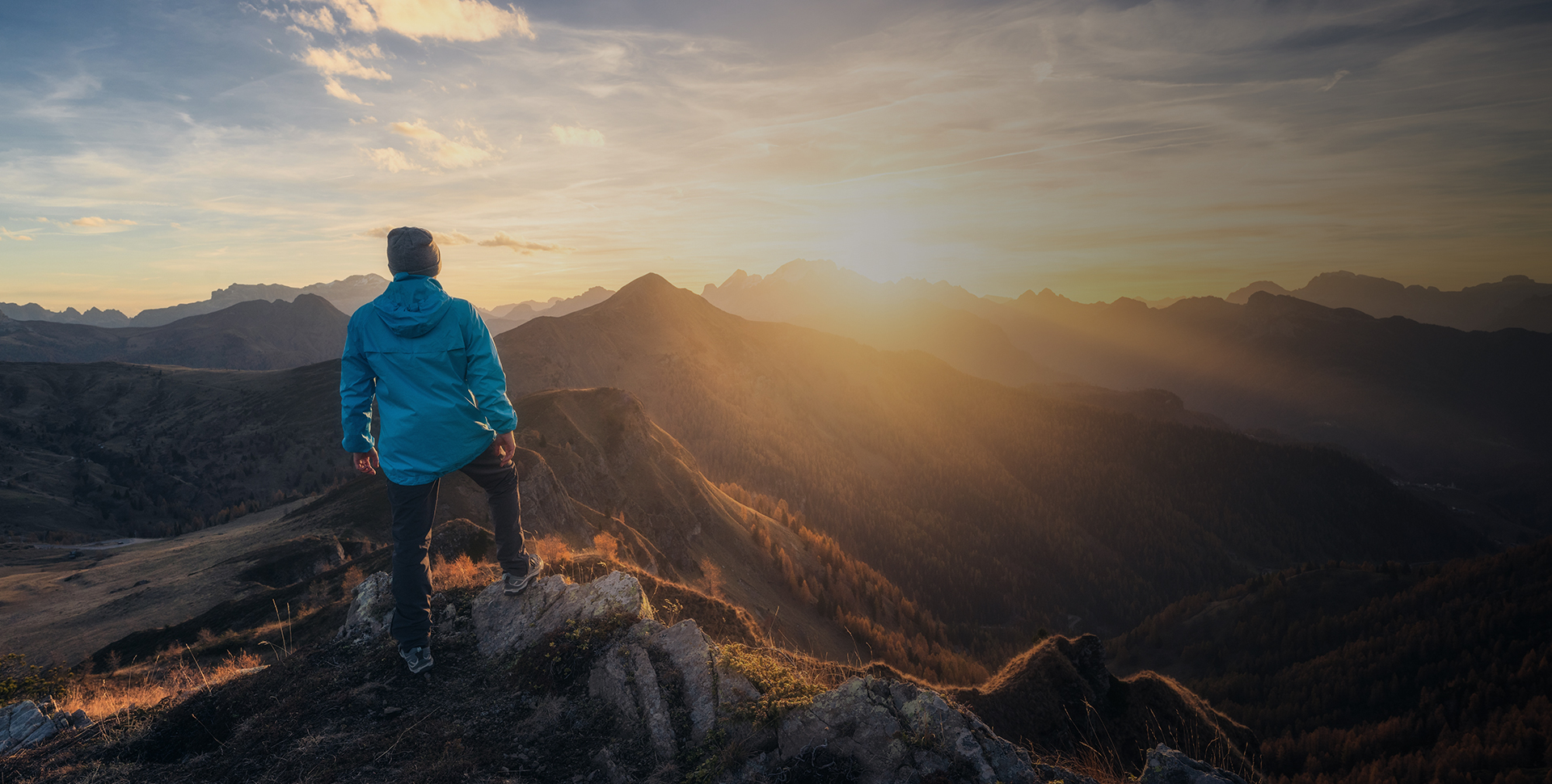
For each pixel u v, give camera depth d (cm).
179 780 343
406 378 418
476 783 328
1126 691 1564
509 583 520
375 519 6856
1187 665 13200
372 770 338
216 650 1736
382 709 400
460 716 397
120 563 8450
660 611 600
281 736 372
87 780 346
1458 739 8069
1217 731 1519
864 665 656
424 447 418
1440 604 12256
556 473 9306
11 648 5306
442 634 497
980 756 344
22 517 18812
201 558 7419
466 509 5366
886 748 346
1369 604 12838
